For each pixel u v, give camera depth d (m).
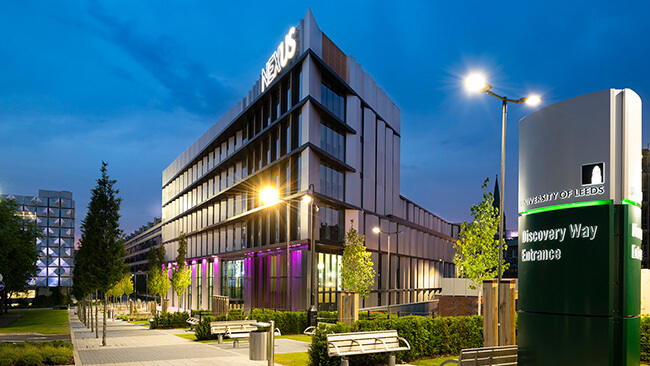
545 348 8.23
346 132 43.25
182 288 51.12
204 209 66.88
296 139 39.34
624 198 7.61
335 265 40.44
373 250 44.94
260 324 16.22
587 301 7.71
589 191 7.86
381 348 12.75
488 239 22.05
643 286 19.17
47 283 128.50
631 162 7.73
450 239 75.69
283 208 41.78
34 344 17.59
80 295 42.16
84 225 24.25
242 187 53.47
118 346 19.47
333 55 40.47
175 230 81.56
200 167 68.88
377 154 48.69
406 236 54.62
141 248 154.25
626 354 7.44
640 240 8.02
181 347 18.66
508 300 10.92
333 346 12.05
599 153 7.80
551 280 8.23
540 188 8.66
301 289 37.25
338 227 41.16
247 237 50.34
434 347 14.48
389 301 47.72
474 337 15.48
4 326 40.03
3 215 46.56
